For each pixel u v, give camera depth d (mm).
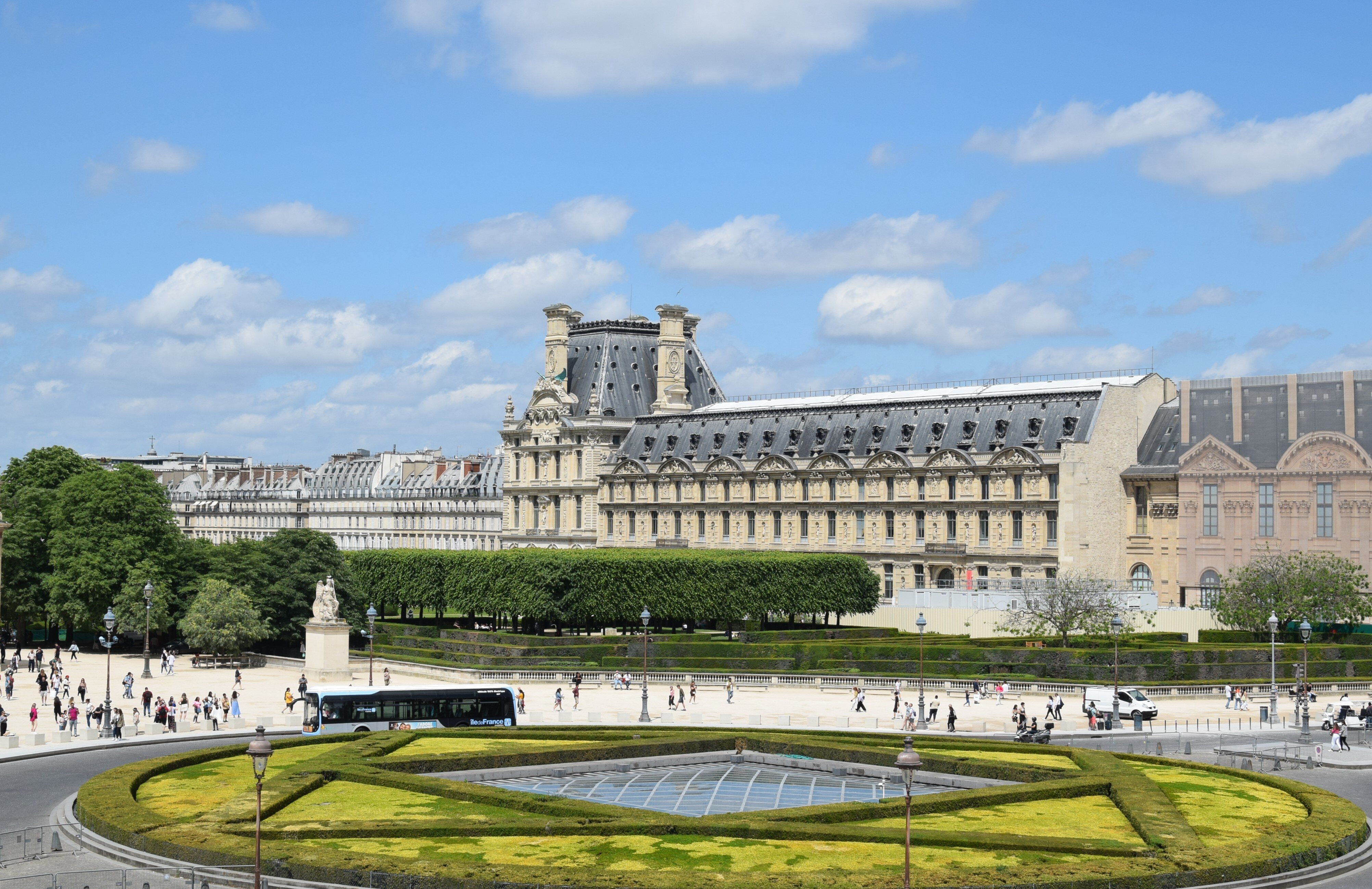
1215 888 70125
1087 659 158125
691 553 199125
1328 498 189875
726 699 153500
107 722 121000
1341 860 76000
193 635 182000
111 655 194750
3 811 90312
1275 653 161875
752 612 191375
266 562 195250
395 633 198625
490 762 98375
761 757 104812
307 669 171375
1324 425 190750
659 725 129250
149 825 78438
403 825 78000
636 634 196000
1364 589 181000
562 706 145625
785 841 76375
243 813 81125
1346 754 113438
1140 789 87875
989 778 95750
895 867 70625
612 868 69375
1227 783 94375
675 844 75375
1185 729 131250
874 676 159875
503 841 76188
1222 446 198500
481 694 122812
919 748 108062
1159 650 158250
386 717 119938
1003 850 74625
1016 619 175500
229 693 154625
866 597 198000
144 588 171250
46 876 72188
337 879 69500
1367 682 157000
